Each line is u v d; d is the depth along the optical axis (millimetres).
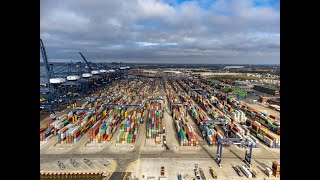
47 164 60719
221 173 56312
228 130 86812
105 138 79312
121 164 60750
